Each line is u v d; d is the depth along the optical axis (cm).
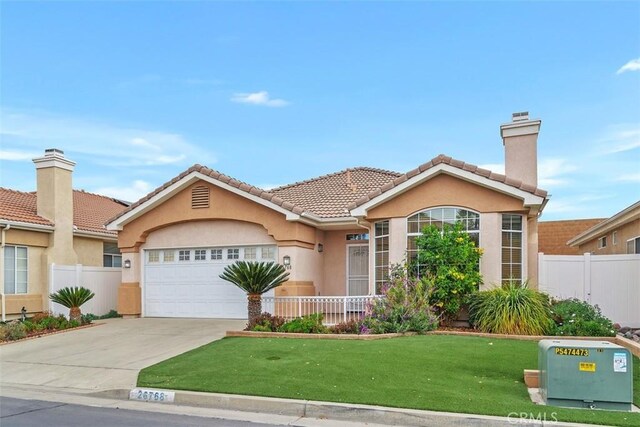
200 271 1889
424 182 1546
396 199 1572
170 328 1598
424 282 1409
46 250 2030
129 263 1955
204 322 1725
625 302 1522
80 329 1644
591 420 681
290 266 1714
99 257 2350
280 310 1658
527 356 1040
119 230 1966
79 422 733
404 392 802
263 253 1805
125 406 831
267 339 1286
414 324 1328
